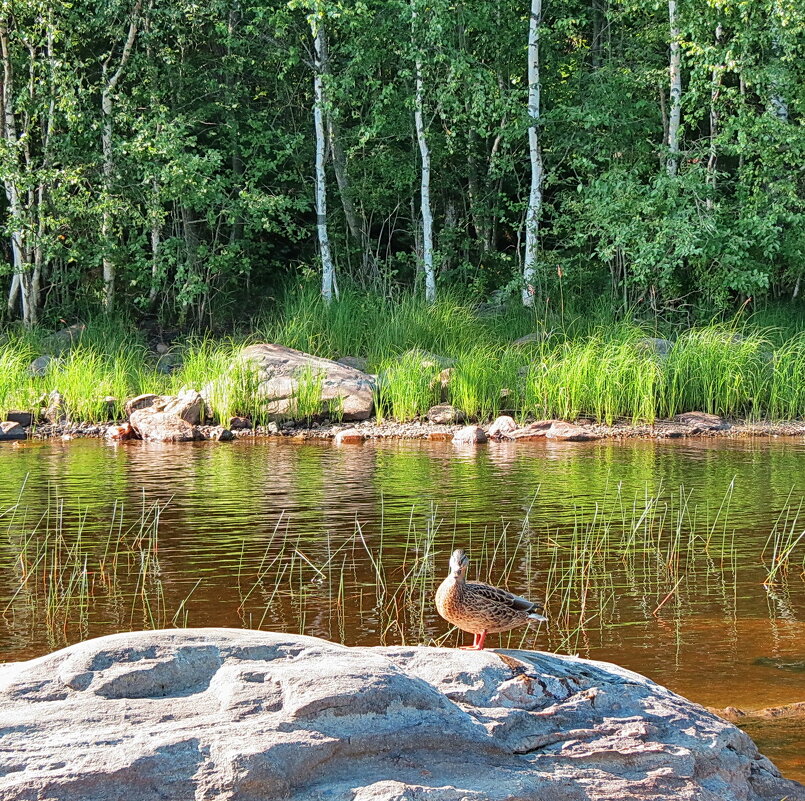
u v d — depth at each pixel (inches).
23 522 453.7
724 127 1095.0
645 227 1088.8
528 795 156.5
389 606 330.6
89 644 175.6
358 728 160.9
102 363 967.6
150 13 1136.8
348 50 1158.3
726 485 551.5
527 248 1202.6
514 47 1262.3
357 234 1331.2
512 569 374.0
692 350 893.8
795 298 1198.3
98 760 146.9
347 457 676.7
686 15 1088.8
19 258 1155.9
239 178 1221.7
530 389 869.8
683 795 168.7
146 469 616.4
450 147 1214.9
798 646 293.0
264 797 146.8
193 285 1143.6
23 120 1173.7
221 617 319.0
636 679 198.8
